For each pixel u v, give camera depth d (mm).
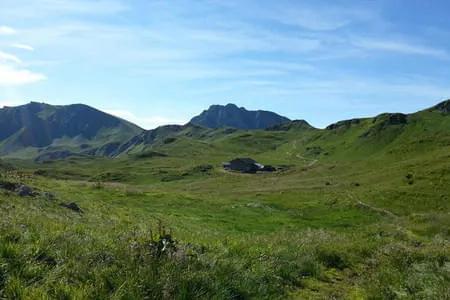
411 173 68250
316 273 11852
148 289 7840
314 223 44625
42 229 11305
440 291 9906
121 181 151875
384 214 51344
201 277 8734
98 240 10664
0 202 22609
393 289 10570
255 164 157375
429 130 179500
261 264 10969
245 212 51344
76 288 7273
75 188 58188
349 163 117750
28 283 7316
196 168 165500
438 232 28500
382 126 198500
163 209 47625
